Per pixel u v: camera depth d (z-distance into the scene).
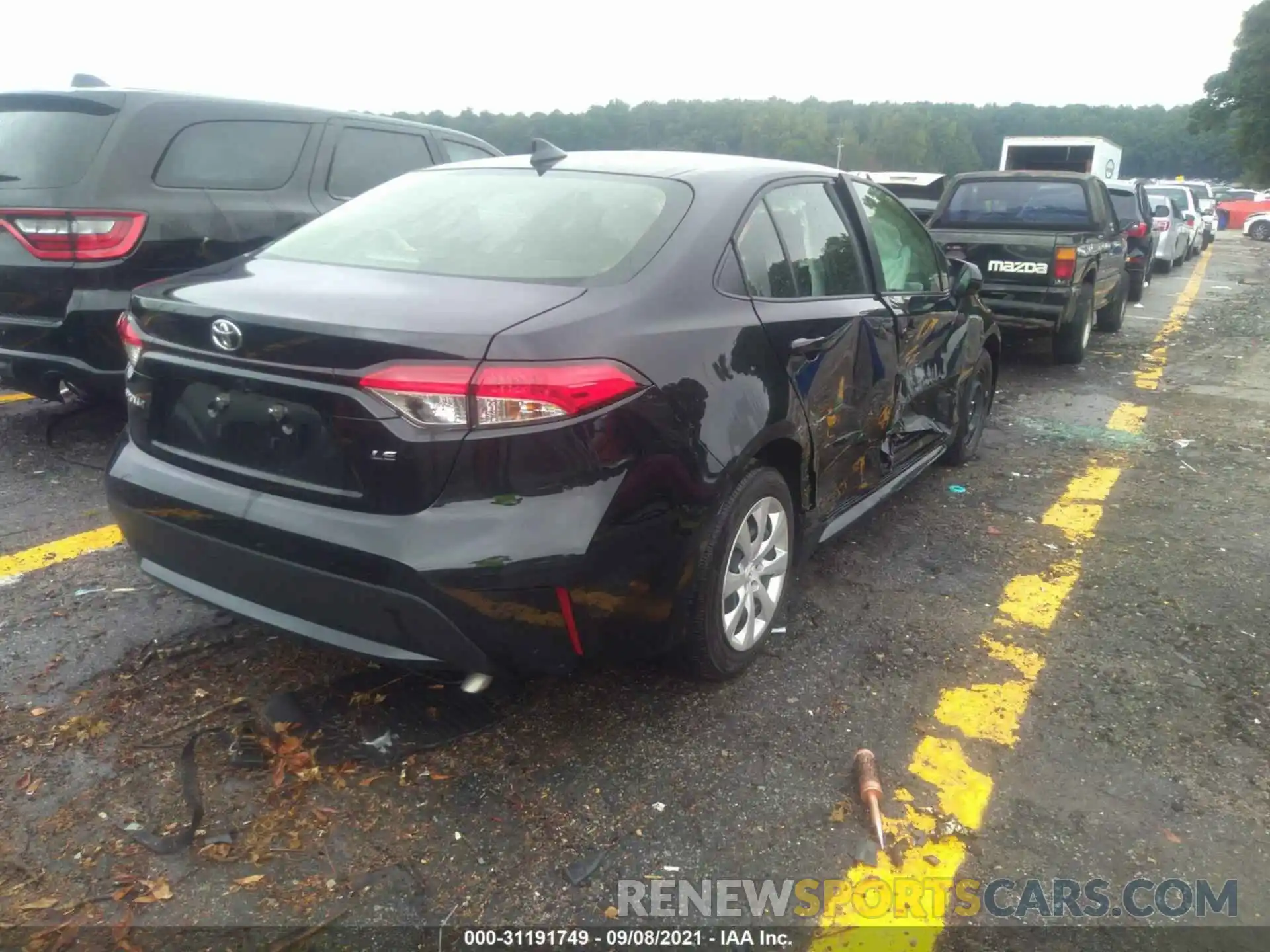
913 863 2.53
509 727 2.98
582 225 3.05
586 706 3.11
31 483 4.83
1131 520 5.03
